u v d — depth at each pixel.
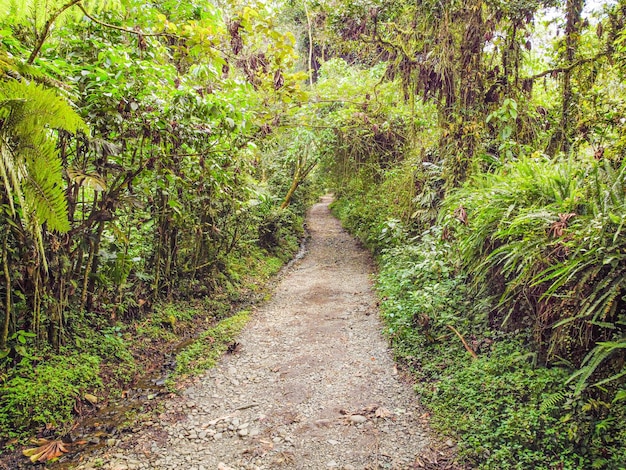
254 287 6.70
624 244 2.15
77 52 3.44
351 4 5.44
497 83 4.84
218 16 4.82
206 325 4.98
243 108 4.95
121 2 3.76
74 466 2.42
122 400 3.23
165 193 4.25
